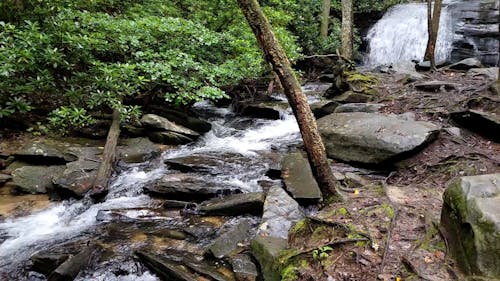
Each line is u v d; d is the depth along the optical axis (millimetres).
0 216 4859
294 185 5047
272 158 6250
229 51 8984
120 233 4430
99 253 4012
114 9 9531
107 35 7266
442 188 4605
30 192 5414
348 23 13078
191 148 7035
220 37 8555
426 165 5207
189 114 8297
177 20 7941
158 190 5262
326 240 3410
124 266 3809
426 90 8391
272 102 9617
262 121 8695
